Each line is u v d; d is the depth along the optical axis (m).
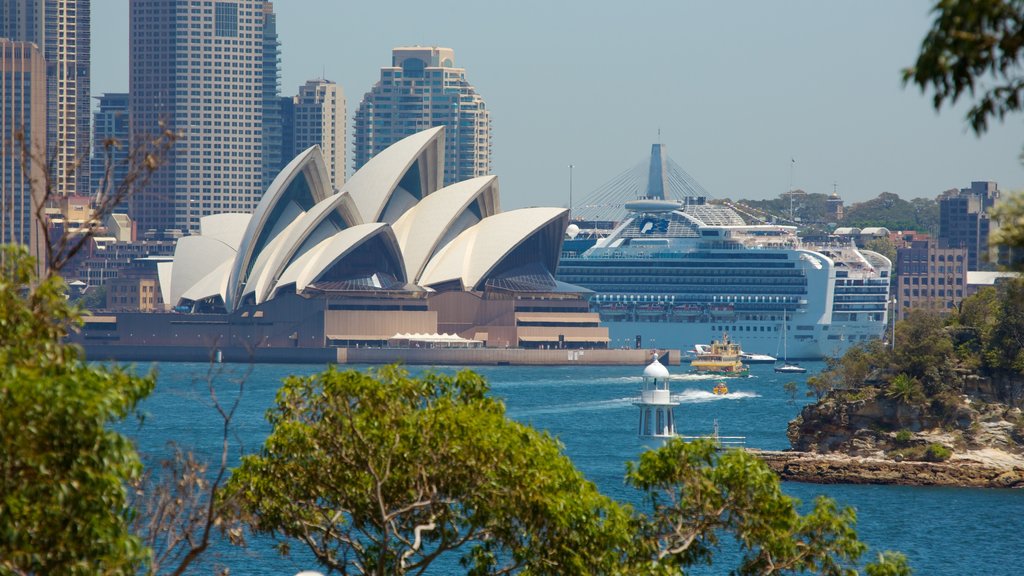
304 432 130.12
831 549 139.25
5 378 85.12
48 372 89.62
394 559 130.25
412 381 134.12
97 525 87.31
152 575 100.00
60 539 86.50
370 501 130.38
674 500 140.88
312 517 133.25
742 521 137.62
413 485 129.25
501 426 131.50
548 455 133.88
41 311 92.88
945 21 67.44
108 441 88.06
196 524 111.31
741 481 137.00
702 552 140.62
